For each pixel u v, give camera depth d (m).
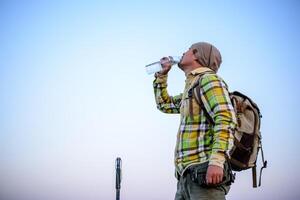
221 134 2.44
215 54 2.81
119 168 2.96
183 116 2.65
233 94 2.71
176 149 2.65
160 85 3.22
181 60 2.88
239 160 2.58
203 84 2.58
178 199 2.64
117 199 2.93
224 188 2.56
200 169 2.50
